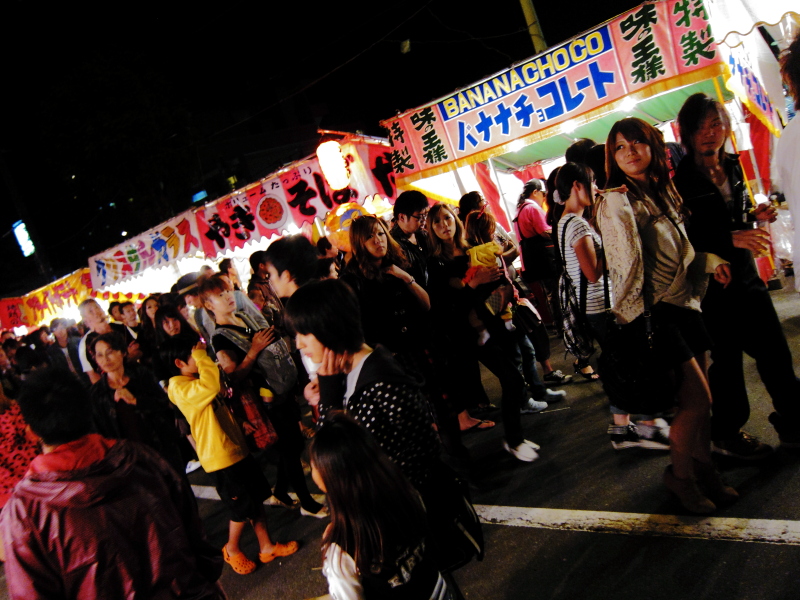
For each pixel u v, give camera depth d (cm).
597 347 602
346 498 160
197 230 929
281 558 376
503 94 623
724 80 489
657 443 360
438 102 666
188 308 680
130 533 183
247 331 390
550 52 578
